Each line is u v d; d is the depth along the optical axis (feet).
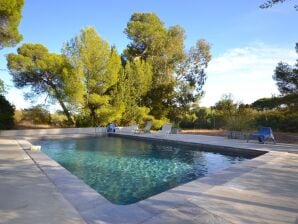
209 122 88.89
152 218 13.60
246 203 15.83
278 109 72.95
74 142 60.08
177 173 30.45
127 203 20.66
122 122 88.07
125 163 35.96
